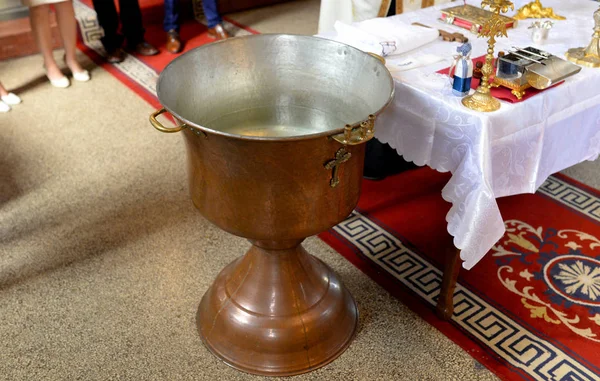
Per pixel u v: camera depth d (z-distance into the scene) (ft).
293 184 5.36
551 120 6.65
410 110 6.75
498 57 6.56
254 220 5.69
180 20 17.34
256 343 6.62
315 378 6.56
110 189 9.84
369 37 7.48
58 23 12.96
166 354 6.85
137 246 8.57
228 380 6.55
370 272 8.04
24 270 8.14
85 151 10.89
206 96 6.56
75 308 7.50
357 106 6.55
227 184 5.51
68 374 6.61
